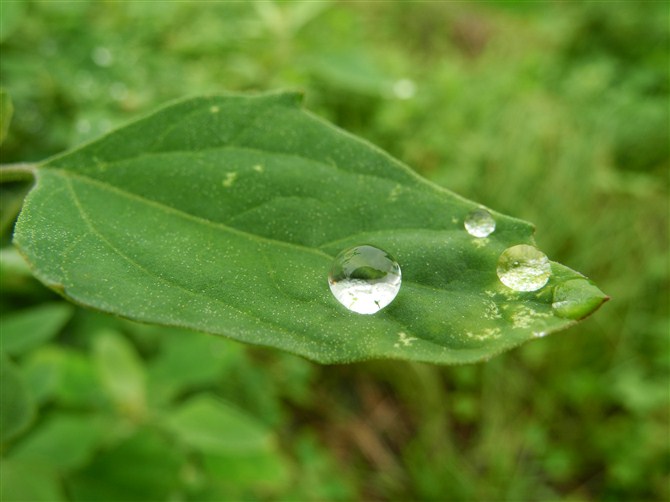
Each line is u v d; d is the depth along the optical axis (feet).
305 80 0.95
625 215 1.20
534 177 1.18
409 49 1.51
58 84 0.80
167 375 0.60
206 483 0.61
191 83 0.90
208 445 0.58
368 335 0.20
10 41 0.81
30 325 0.45
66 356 0.58
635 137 1.35
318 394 1.00
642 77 1.49
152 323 0.20
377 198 0.23
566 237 1.15
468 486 0.94
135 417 0.57
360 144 0.24
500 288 0.21
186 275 0.21
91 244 0.22
